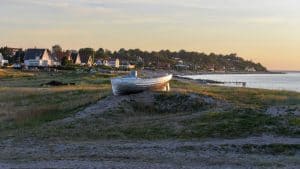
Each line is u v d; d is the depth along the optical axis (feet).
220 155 77.77
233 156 77.05
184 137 90.68
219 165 71.20
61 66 506.48
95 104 122.31
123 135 94.02
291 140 84.89
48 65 540.11
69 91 176.86
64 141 90.33
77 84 239.30
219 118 99.55
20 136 95.61
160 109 120.16
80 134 95.55
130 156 77.05
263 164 71.72
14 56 602.03
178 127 95.81
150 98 124.98
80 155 78.28
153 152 79.82
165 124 98.94
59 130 99.14
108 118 109.40
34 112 122.31
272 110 101.96
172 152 79.77
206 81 440.86
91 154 78.89
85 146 85.05
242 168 69.36
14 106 146.30
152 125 99.25
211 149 81.51
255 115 98.84
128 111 115.96
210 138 89.51
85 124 104.06
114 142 88.58
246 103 131.34
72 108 124.06
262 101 136.77
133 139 91.09
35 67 492.95
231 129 92.17
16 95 175.11
